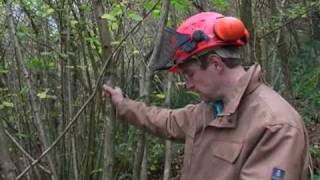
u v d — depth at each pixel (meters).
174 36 1.91
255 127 1.74
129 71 4.18
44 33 3.66
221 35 1.79
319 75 6.36
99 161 3.73
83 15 3.34
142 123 2.34
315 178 4.41
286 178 1.63
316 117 5.98
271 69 5.22
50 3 3.42
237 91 1.80
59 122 3.67
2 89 3.66
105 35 2.29
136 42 3.96
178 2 2.93
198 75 1.85
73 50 3.54
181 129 2.24
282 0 5.31
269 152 1.69
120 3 3.15
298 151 1.66
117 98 2.37
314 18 6.78
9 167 1.90
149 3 2.86
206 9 3.91
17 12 3.61
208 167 1.88
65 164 3.67
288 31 6.20
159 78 4.14
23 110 3.65
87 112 3.68
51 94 3.75
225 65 1.81
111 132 2.39
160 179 4.93
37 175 3.41
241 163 1.77
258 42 4.12
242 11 3.85
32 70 3.68
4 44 3.73
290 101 5.37
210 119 1.95
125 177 4.49
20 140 3.58
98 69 3.50
